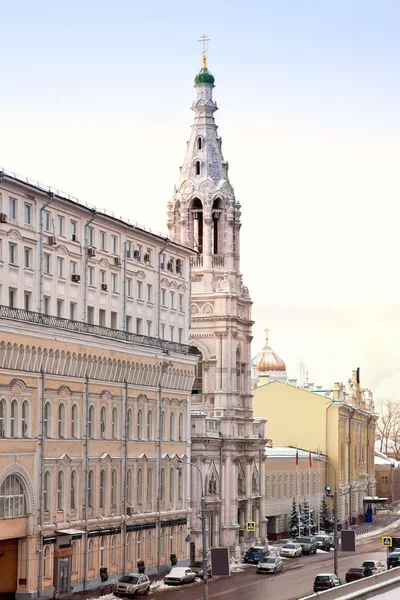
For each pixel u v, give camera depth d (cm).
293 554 13212
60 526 9519
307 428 19050
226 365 13900
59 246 9788
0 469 8731
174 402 11912
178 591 9869
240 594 9594
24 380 9081
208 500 13088
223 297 13912
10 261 9062
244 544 13962
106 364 10338
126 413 10756
